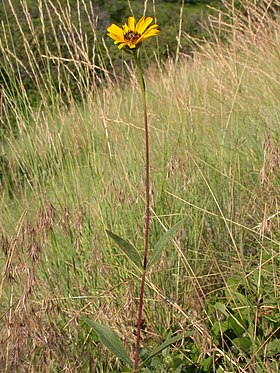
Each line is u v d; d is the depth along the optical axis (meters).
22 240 0.97
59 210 1.27
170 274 1.16
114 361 1.01
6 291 1.17
